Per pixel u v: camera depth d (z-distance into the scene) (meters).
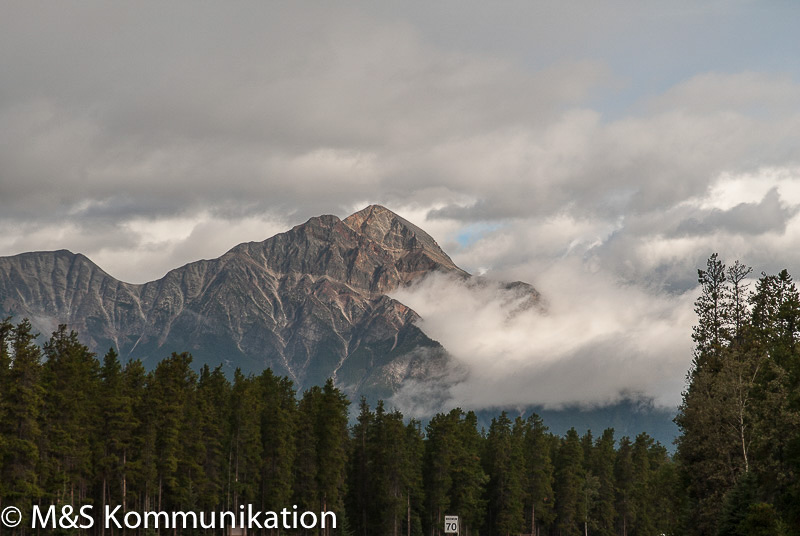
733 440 163.25
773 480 149.75
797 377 157.25
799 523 139.50
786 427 149.75
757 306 196.12
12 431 187.00
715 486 165.88
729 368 167.50
